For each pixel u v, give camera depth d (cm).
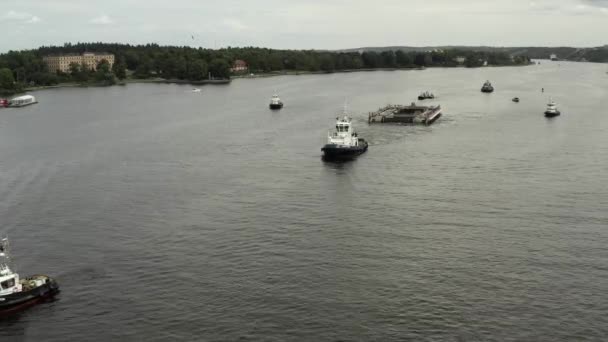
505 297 8700
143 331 7925
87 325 8112
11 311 8494
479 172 15988
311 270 9638
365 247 10600
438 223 11838
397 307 8438
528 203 13088
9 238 11325
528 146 19562
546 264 9800
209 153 19175
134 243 10931
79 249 10706
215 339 7694
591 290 8888
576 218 12050
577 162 16988
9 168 17250
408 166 16925
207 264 9931
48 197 14038
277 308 8425
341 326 7962
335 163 17488
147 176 15975
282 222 11981
